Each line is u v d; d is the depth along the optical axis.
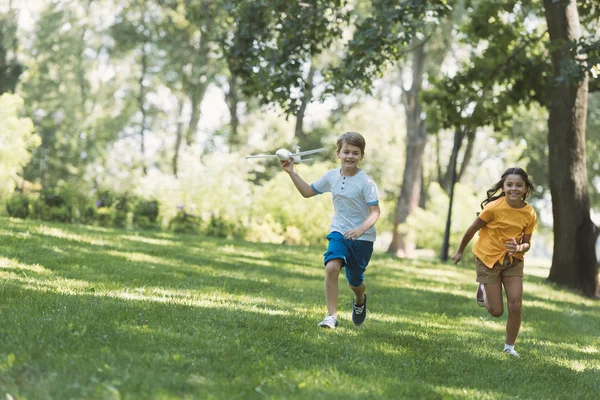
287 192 26.36
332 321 6.66
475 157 47.97
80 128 41.78
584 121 16.34
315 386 4.36
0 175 20.47
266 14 15.34
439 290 12.77
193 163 24.88
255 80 15.27
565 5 15.73
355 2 25.55
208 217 22.64
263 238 23.62
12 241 11.02
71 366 4.15
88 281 8.24
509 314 6.74
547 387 5.51
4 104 20.97
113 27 38.75
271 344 5.53
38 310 5.96
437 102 19.50
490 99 19.53
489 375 5.63
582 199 16.34
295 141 42.44
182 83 39.47
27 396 3.57
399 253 34.31
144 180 24.67
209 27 17.14
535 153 39.28
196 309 6.79
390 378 4.92
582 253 16.27
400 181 44.66
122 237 14.60
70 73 42.50
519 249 6.55
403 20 14.70
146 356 4.56
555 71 16.12
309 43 15.77
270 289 9.58
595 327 10.27
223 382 4.20
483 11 18.53
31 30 41.47
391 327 7.48
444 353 6.30
